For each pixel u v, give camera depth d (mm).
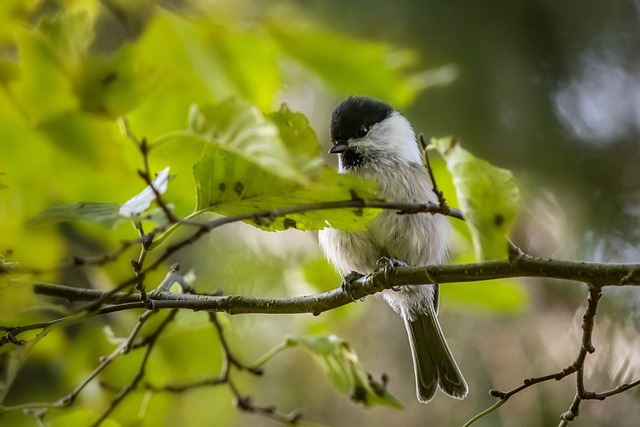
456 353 8367
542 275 3832
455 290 5582
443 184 4766
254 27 3844
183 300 4539
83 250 6305
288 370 8695
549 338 7992
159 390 5219
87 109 3346
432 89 7355
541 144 7664
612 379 7543
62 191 4070
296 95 8023
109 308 4254
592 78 7949
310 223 3820
